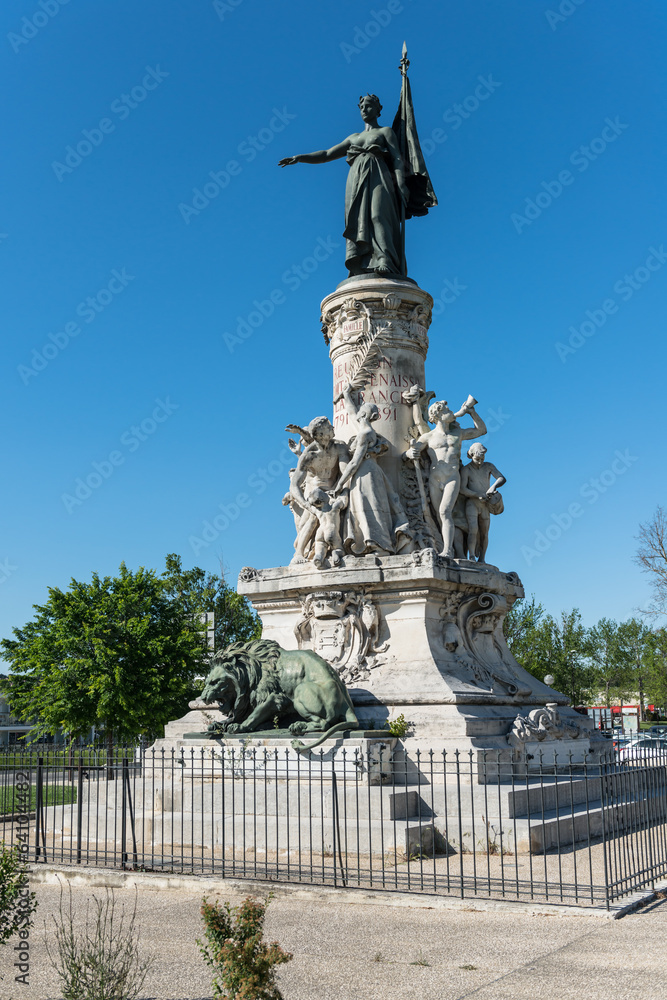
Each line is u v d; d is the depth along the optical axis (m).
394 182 17.38
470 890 8.85
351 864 10.20
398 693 13.26
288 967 6.83
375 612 14.16
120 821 12.27
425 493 15.22
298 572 14.87
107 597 25.20
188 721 14.45
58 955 7.39
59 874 10.46
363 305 16.20
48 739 29.17
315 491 14.71
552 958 6.84
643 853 10.41
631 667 65.69
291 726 12.41
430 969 6.70
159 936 7.80
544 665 37.53
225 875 9.82
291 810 11.42
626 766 12.54
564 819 11.13
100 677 23.56
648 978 6.32
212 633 29.83
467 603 14.73
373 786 11.22
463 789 11.37
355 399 15.88
